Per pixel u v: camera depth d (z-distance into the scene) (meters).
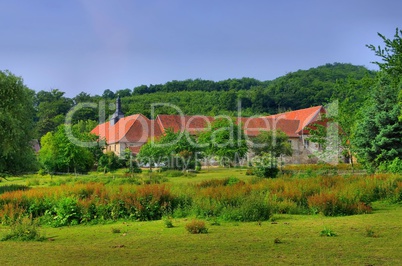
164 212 14.97
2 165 29.83
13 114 29.64
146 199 15.34
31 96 31.88
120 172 46.66
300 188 17.30
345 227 11.38
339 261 7.74
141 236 10.95
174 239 10.27
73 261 8.18
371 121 26.86
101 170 49.84
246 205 13.76
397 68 22.09
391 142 25.81
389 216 13.26
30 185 32.53
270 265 7.54
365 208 14.38
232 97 108.00
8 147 28.19
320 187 17.61
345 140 36.47
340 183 18.89
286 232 10.88
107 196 15.70
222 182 23.00
